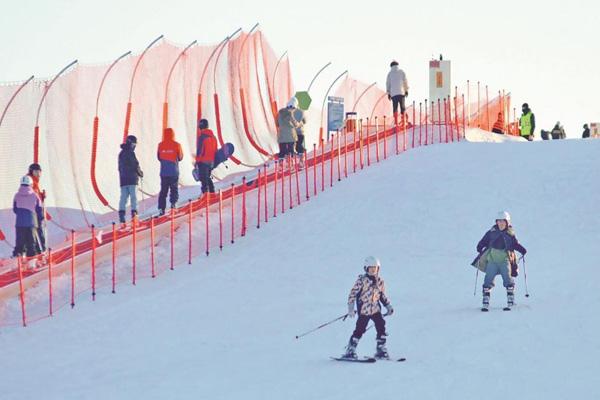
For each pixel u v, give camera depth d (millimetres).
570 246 44656
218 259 46438
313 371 28359
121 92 50438
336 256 46094
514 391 24984
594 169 55688
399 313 35719
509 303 35156
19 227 43438
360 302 29562
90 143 48781
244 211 50375
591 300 35375
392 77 69188
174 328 36031
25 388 28812
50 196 47469
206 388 27047
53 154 47188
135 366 30875
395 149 67250
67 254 44531
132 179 48438
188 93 56781
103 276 43688
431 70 77562
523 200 52031
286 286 41719
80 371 30719
